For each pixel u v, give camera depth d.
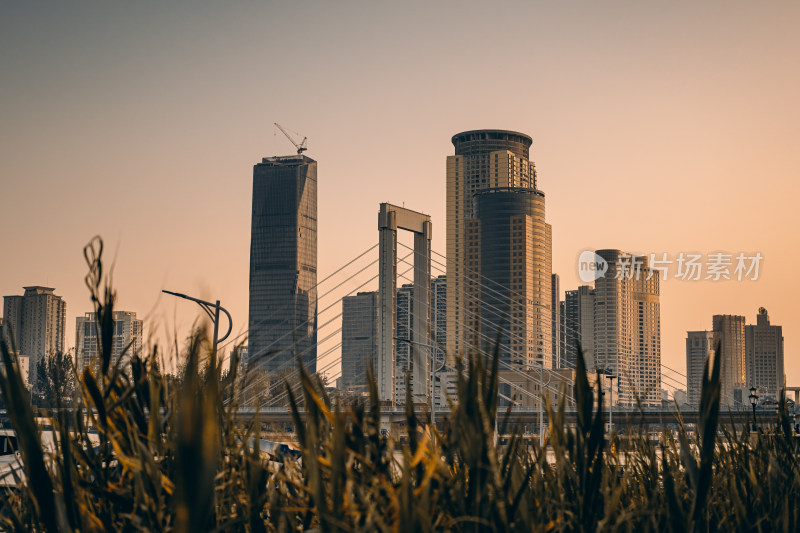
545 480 2.85
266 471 2.64
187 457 1.50
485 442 2.22
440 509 2.20
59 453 2.37
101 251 2.41
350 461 2.27
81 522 2.15
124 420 2.48
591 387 2.62
